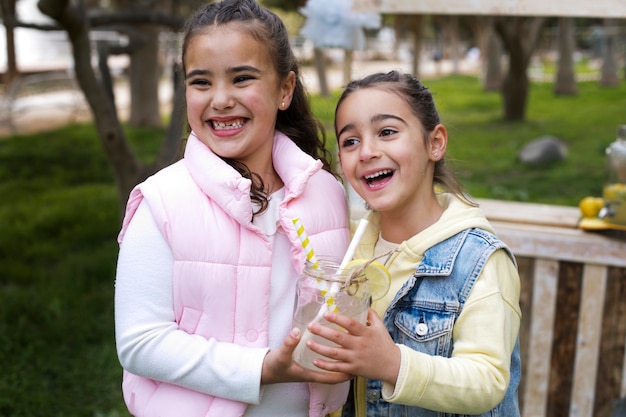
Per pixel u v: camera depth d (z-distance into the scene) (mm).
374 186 1480
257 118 1409
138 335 1342
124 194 4477
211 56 1374
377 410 1528
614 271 2391
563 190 6961
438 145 1544
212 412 1363
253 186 1455
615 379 2438
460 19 20328
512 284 1461
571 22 14852
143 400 1425
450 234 1479
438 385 1286
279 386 1448
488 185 7164
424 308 1453
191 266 1345
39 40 17609
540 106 13273
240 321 1369
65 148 9266
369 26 3295
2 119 10586
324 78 13812
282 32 1464
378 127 1458
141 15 4512
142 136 9898
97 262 4922
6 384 3299
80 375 3465
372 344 1271
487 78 16938
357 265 1328
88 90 4230
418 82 1535
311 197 1509
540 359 2469
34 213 6180
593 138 9641
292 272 1448
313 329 1242
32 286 4496
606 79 17016
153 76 10844
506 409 1527
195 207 1367
